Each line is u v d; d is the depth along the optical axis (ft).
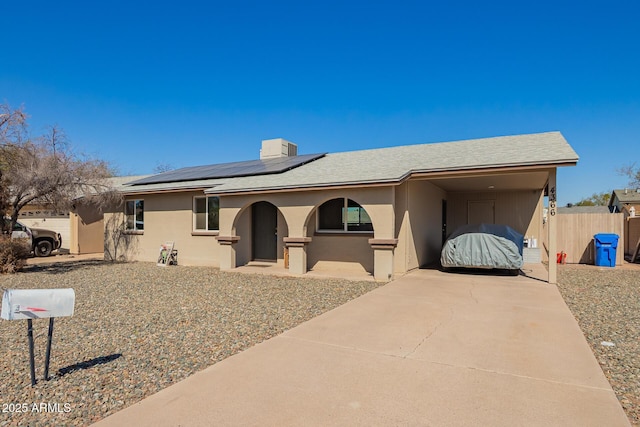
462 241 37.29
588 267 45.52
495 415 11.17
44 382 13.69
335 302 26.05
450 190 51.31
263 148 61.87
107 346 17.49
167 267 46.14
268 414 11.30
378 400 12.09
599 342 17.74
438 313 22.58
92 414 11.50
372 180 33.32
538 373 14.05
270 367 14.73
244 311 23.73
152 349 17.03
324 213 41.45
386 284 31.94
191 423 10.87
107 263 50.52
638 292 29.43
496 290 29.25
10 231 43.39
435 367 14.64
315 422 10.86
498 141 41.70
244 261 46.21
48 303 13.24
